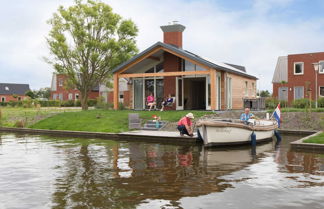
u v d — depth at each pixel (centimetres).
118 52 3195
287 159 1003
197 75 2312
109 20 3186
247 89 2967
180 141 1417
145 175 799
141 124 1869
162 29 2536
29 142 1479
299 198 608
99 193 648
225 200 600
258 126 1390
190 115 1437
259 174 802
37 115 2467
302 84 3341
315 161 963
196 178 764
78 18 3109
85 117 2106
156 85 2466
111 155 1100
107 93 4859
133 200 602
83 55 3141
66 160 1007
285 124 1884
